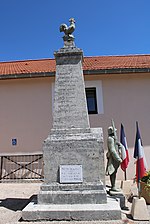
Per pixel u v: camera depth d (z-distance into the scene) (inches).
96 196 195.2
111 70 420.2
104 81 434.3
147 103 424.2
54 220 177.5
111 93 429.4
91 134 217.3
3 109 435.5
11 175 410.0
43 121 426.0
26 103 435.5
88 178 204.1
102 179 214.4
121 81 433.4
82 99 230.7
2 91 442.9
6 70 482.6
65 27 249.3
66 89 234.1
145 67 419.2
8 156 415.8
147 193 259.9
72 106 229.0
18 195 287.6
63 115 227.5
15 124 428.8
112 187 232.7
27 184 369.4
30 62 568.7
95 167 205.8
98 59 549.0
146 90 428.8
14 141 422.3
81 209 179.5
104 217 175.9
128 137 412.5
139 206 189.5
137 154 222.2
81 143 210.8
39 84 440.8
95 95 432.8
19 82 444.5
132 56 572.1
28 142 420.5
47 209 181.5
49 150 211.9
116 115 420.8
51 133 221.8
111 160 235.6
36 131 423.5
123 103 425.4
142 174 216.8
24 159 414.9
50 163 209.5
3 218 191.6
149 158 403.2
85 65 474.0
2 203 245.9
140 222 180.5
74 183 203.3
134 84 431.5
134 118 419.5
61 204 194.5
